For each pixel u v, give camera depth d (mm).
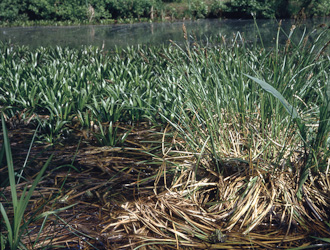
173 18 19188
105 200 2535
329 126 2416
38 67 5707
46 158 3219
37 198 2549
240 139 3092
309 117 3199
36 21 18328
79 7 18703
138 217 2307
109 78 5141
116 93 4555
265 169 2611
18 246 1921
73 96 4590
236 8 19297
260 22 16484
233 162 2707
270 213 2336
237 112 3248
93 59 6441
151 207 2408
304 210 2357
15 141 3605
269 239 2117
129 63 5801
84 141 3613
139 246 2006
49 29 15547
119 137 3607
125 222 2275
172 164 2971
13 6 18516
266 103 3070
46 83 4828
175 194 2547
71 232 2104
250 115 3129
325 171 2592
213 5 20016
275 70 2979
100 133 3818
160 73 5426
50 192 2639
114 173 2945
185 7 19984
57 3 19109
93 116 4230
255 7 18609
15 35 13164
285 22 15625
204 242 2096
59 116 4164
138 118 4148
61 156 3266
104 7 19391
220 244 2076
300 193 2457
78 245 2061
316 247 2027
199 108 3254
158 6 19688
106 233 2168
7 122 4031
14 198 1754
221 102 3268
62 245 2055
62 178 2855
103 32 13961
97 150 3389
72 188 2693
